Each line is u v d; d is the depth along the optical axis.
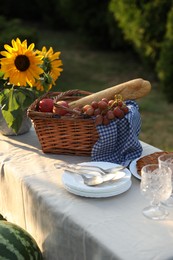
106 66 7.80
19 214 2.15
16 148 2.39
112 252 1.52
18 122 2.39
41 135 2.26
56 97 2.36
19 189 2.08
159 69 5.98
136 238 1.57
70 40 9.60
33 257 1.89
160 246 1.52
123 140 2.17
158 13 6.34
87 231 1.64
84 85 6.87
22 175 2.08
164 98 6.15
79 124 2.15
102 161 2.15
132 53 8.27
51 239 1.87
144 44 6.67
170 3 6.25
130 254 1.50
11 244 1.86
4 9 11.67
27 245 1.89
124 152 2.17
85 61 8.16
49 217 1.84
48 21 10.82
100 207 1.78
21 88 2.38
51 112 2.26
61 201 1.84
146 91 2.31
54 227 1.82
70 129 2.18
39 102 2.30
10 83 2.29
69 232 1.73
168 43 5.86
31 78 2.25
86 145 2.20
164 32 6.37
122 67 7.69
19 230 1.94
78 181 1.91
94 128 2.14
